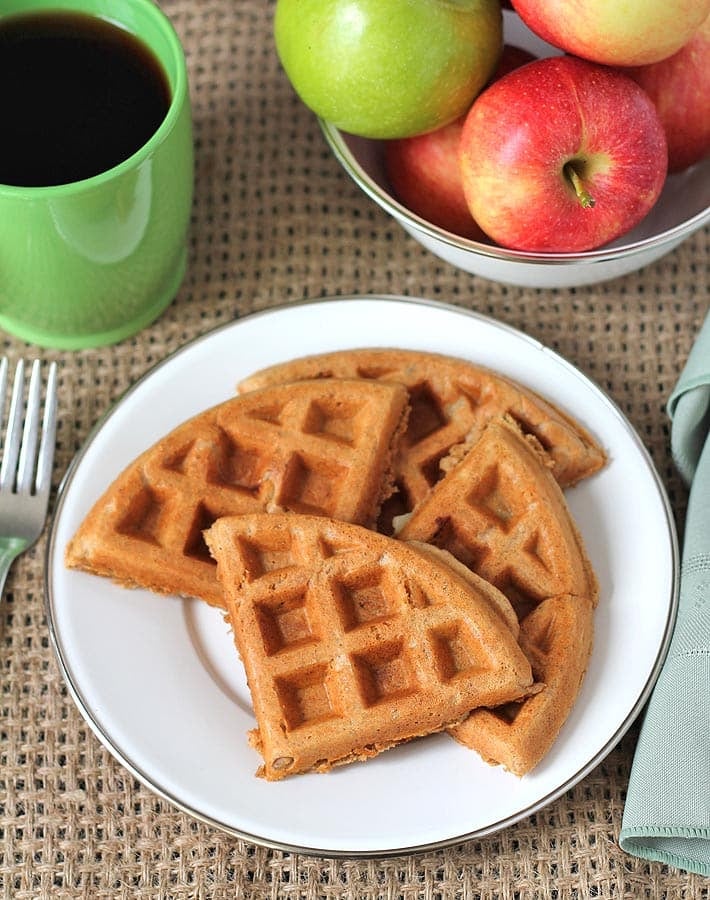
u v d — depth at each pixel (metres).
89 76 0.88
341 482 0.85
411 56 0.84
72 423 0.91
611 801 0.85
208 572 0.84
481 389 0.88
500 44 0.86
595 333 0.93
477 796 0.82
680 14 0.83
